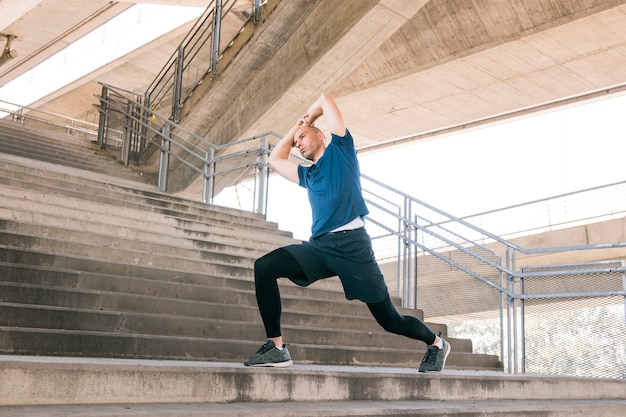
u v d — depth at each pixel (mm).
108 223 6539
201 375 2963
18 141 11352
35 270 4613
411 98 16594
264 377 3137
